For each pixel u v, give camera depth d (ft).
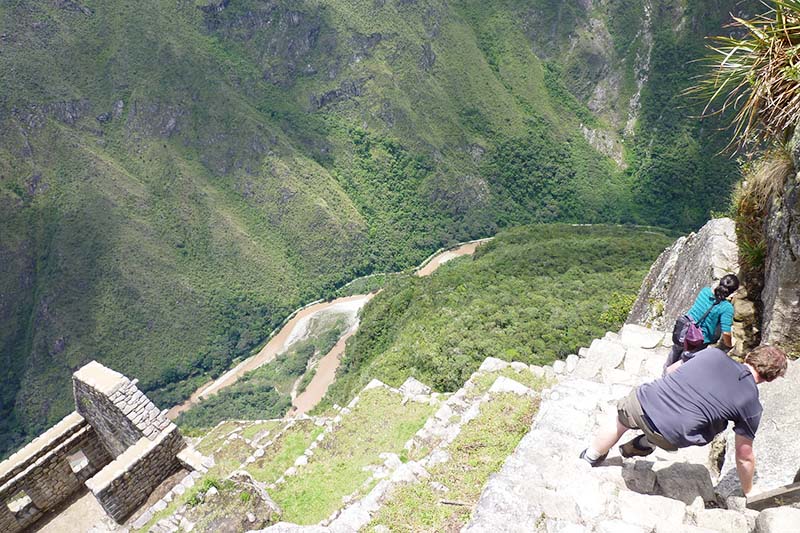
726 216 37.99
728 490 16.24
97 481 42.65
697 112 483.51
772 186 25.03
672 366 19.83
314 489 38.01
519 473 16.98
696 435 14.14
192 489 43.11
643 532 13.84
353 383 136.77
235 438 50.39
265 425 58.23
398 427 44.29
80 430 49.65
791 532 11.29
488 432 27.76
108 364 379.14
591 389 22.72
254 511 34.88
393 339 164.35
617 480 16.53
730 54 23.03
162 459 46.34
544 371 40.19
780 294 22.88
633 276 169.89
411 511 22.16
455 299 168.35
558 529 14.16
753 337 26.84
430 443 34.76
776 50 21.53
